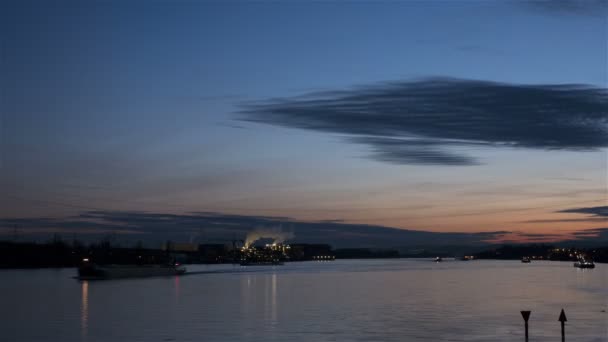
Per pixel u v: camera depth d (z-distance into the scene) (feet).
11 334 232.12
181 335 225.56
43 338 222.28
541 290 476.13
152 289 509.76
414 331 233.96
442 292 453.58
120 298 404.16
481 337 217.97
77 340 216.95
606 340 208.64
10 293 460.96
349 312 304.09
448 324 254.47
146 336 223.92
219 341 211.41
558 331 231.30
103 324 258.98
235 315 291.79
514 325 249.96
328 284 582.35
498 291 465.88
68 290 498.69
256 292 462.60
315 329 240.12
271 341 210.79
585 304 346.74
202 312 306.96
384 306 337.72
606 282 608.19
